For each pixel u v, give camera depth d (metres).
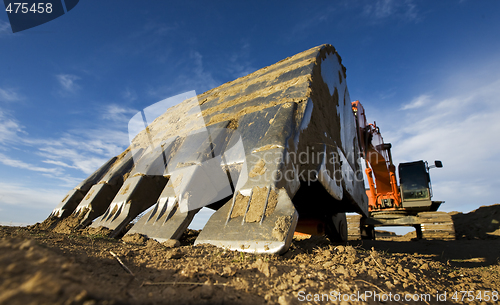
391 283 2.75
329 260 3.25
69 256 2.40
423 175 11.75
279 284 2.24
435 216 11.30
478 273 4.34
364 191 9.82
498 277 4.04
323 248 3.90
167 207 5.13
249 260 2.86
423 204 11.48
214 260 2.80
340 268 2.87
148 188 6.37
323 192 6.29
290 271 2.60
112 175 7.57
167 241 3.89
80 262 2.27
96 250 3.06
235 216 3.90
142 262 2.60
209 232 3.83
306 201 7.51
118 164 8.17
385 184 13.25
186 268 2.34
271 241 3.24
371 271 2.93
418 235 12.70
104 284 1.70
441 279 3.43
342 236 10.22
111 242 4.18
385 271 3.14
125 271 2.22
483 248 7.84
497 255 6.79
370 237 13.48
